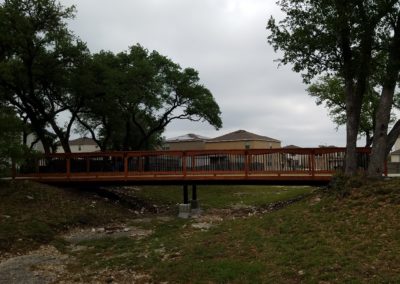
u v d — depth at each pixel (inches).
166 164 877.2
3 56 991.6
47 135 1318.9
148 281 399.5
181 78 1419.8
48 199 783.7
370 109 1184.2
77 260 499.5
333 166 779.4
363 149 737.0
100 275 430.9
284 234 490.9
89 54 1123.3
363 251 385.7
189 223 728.3
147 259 473.4
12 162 831.7
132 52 1350.9
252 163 827.4
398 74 614.5
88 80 1086.4
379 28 611.8
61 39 1053.2
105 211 821.2
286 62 673.0
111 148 1769.2
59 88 1146.7
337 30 604.1
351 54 641.6
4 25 950.4
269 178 814.5
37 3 990.4
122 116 1333.7
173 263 443.5
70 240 615.5
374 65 634.2
